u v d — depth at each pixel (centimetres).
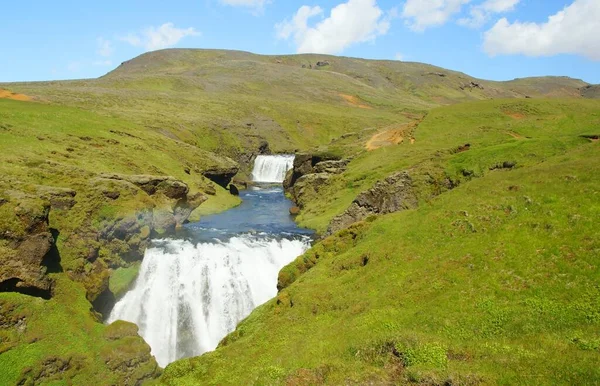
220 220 6241
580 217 2275
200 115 12625
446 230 2758
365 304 2386
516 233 2388
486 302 1991
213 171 8306
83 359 2811
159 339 3791
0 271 2808
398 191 4834
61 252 3372
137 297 3888
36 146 5550
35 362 2638
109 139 7000
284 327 2573
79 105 10619
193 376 2380
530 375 1373
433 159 5506
